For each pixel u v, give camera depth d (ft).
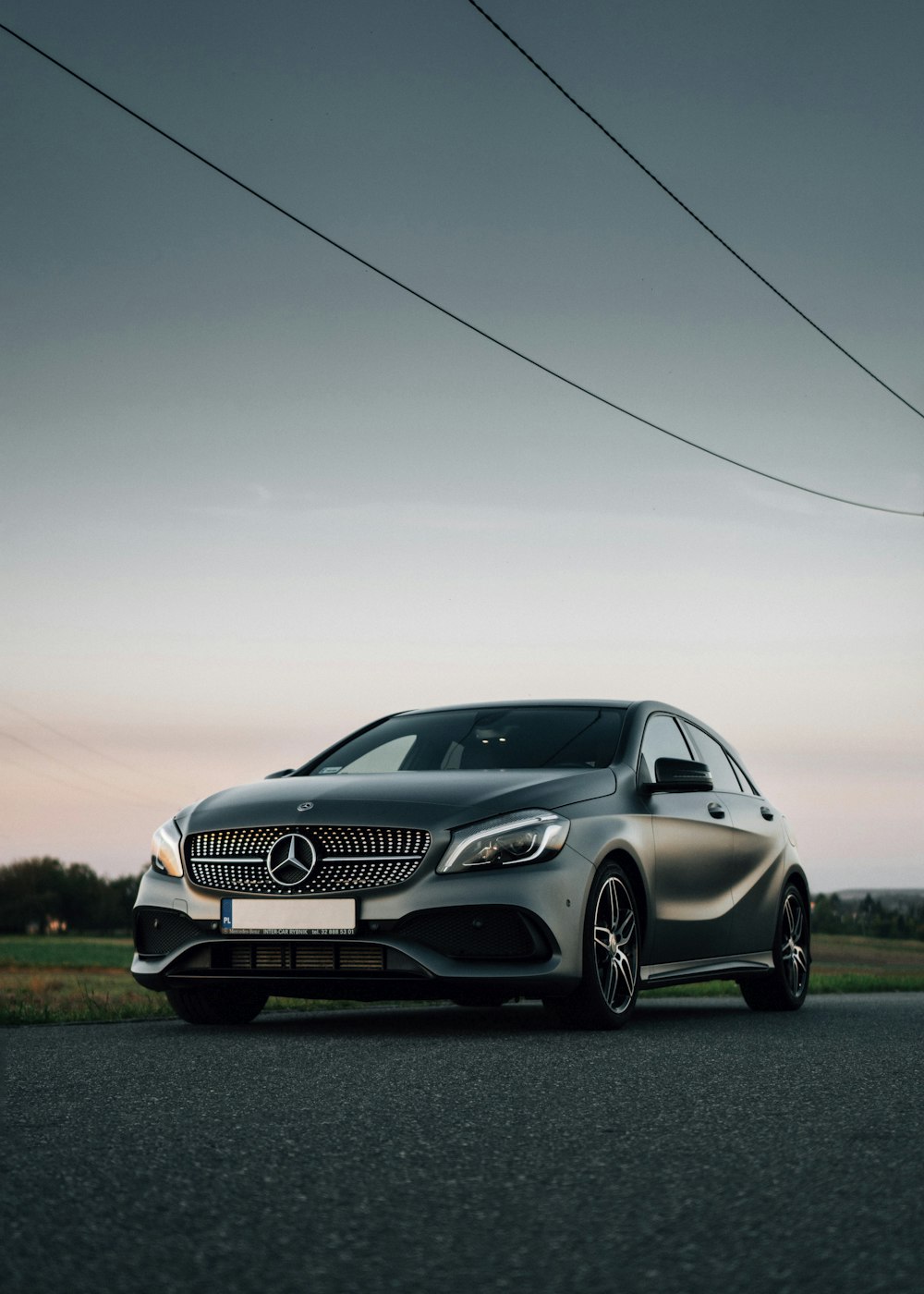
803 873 23.09
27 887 363.76
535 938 15.88
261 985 16.87
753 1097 11.07
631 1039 15.72
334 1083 11.81
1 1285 5.95
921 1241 6.66
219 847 16.76
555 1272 6.18
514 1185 7.88
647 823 18.26
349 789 16.97
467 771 18.02
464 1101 10.84
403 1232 6.85
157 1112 10.32
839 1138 9.29
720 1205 7.38
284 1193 7.66
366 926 15.93
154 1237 6.75
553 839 16.29
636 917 17.65
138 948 17.51
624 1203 7.43
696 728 22.04
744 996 22.66
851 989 38.78
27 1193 7.63
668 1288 5.93
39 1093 11.25
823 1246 6.58
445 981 15.65
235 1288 5.95
